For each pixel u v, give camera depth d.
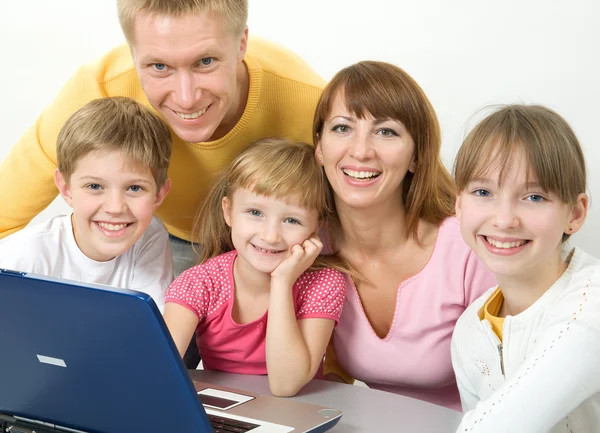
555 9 2.68
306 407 1.24
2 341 1.06
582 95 2.69
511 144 1.20
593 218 2.70
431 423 1.26
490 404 1.12
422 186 1.57
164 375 0.98
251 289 1.55
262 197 1.48
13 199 1.88
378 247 1.60
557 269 1.27
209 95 1.55
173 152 1.77
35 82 3.14
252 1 2.95
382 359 1.62
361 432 1.22
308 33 2.92
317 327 1.49
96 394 1.06
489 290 1.43
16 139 3.19
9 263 1.58
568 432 1.24
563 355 1.10
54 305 0.98
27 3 3.10
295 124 1.81
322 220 1.57
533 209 1.21
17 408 1.15
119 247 1.60
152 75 1.54
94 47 3.09
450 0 2.76
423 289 1.60
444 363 1.62
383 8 2.83
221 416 1.19
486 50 2.76
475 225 1.25
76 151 1.54
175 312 1.53
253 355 1.57
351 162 1.49
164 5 1.47
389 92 1.47
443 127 2.81
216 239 1.66
